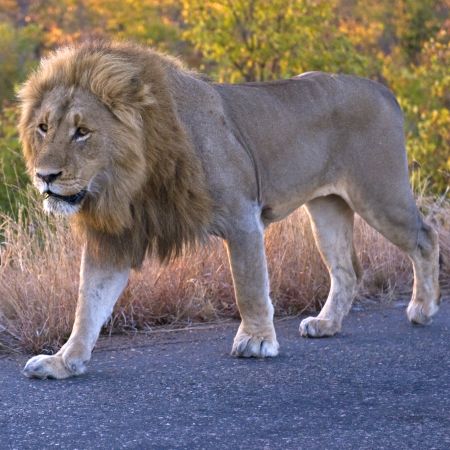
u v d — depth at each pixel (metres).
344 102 11.04
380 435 7.40
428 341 10.55
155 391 8.73
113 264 9.61
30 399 8.52
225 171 9.77
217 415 7.97
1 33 39.50
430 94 27.78
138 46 9.62
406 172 11.37
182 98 9.65
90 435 7.52
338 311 11.22
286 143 10.57
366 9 40.31
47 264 11.82
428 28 39.50
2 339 10.95
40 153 8.77
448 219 14.91
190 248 9.86
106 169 8.99
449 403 8.20
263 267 9.94
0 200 15.92
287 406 8.19
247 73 26.83
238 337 10.01
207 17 26.89
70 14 45.09
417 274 11.45
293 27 26.62
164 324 11.80
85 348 9.40
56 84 9.02
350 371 9.30
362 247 13.78
